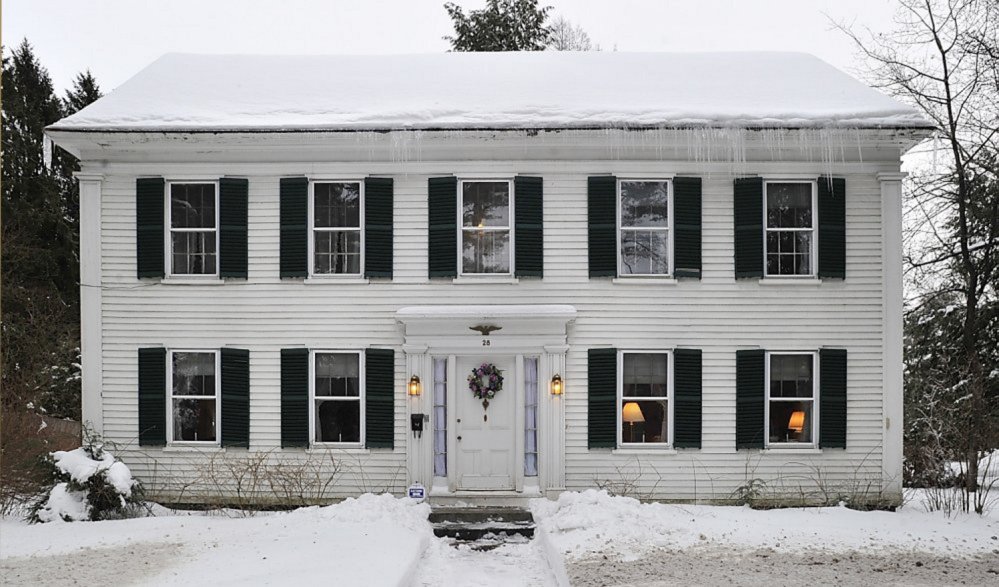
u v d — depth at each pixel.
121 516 12.55
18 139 28.05
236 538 11.00
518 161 13.53
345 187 13.79
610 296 13.51
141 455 13.55
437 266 13.49
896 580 9.12
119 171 13.59
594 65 15.66
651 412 13.60
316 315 13.56
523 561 10.81
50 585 8.80
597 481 13.40
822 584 8.94
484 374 13.46
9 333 23.30
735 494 13.38
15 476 14.05
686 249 13.44
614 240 13.45
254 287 13.61
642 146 13.44
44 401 23.52
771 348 13.44
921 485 16.75
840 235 13.41
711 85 14.54
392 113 13.44
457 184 13.60
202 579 8.92
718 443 13.43
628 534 11.14
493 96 14.15
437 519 12.57
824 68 15.12
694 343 13.49
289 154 13.63
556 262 13.54
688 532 11.30
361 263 13.66
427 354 13.39
